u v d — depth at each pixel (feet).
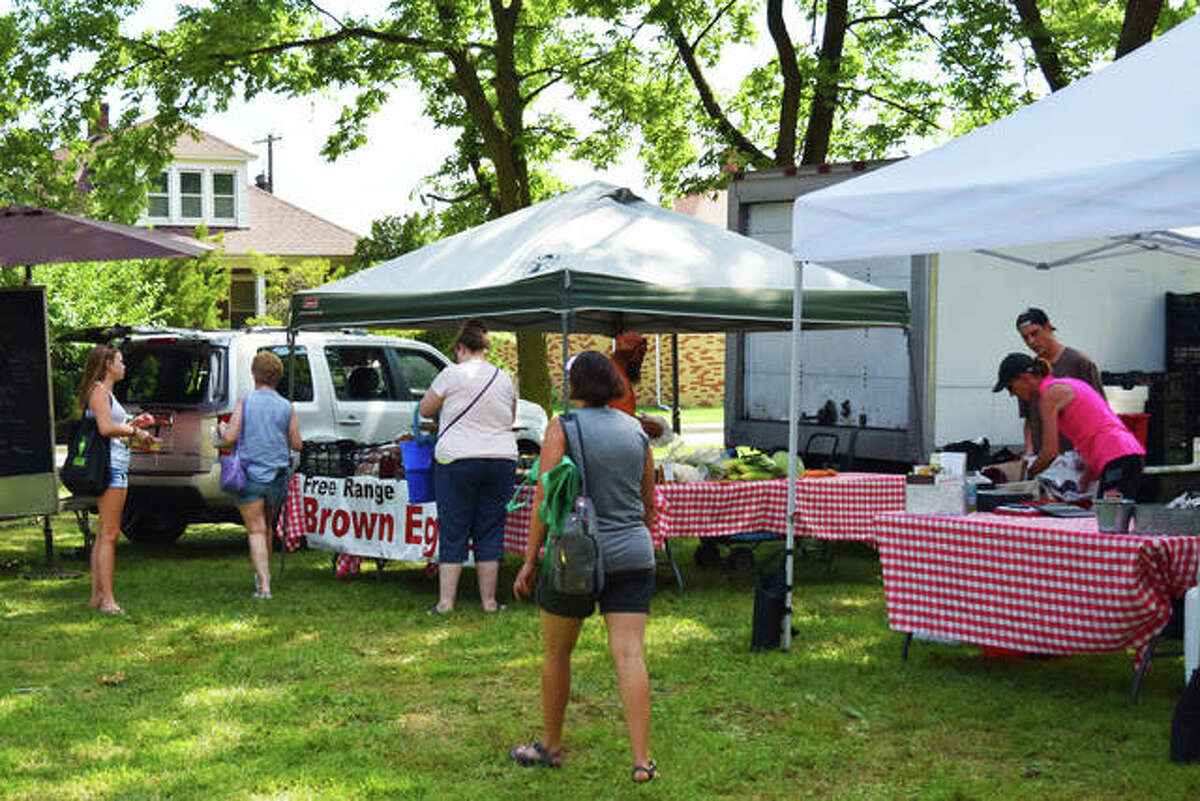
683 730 19.11
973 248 19.88
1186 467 22.48
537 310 26.99
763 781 17.07
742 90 66.08
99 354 28.04
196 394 36.19
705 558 34.04
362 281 31.17
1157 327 40.83
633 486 16.56
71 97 59.00
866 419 37.65
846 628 26.03
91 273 75.72
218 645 24.98
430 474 28.78
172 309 83.41
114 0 58.29
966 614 21.57
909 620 22.38
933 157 21.95
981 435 36.88
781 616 24.22
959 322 36.17
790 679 22.04
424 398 28.32
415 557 29.84
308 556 36.99
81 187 78.74
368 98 63.87
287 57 61.11
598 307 26.84
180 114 58.85
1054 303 38.04
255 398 29.78
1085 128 19.95
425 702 20.83
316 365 38.37
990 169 20.16
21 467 33.09
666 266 28.50
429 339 85.71
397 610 28.43
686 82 65.10
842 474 32.94
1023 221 19.19
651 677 22.21
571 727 19.25
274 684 22.12
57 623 26.96
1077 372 28.53
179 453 35.73
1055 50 55.16
